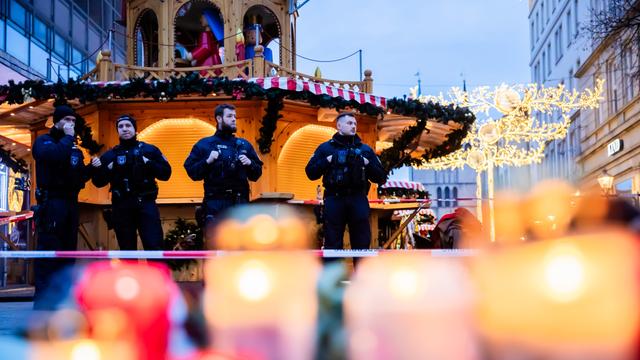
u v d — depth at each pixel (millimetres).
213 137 7555
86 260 8391
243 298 2984
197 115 11969
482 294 2129
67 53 27094
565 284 1795
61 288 5777
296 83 10859
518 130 18156
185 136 12000
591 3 36875
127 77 12086
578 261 1795
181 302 3357
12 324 4910
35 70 24000
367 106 11414
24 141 15969
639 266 1733
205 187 7418
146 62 13953
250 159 7551
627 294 1737
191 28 14039
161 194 11906
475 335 2182
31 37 23750
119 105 12047
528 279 1888
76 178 7285
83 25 28938
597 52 33188
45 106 12523
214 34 13078
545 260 1846
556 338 1812
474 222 10414
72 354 2906
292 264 3098
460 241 10180
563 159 42594
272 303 2992
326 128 12750
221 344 2826
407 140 13156
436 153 14672
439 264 2498
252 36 13508
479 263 2160
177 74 12227
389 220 14203
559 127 18391
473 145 18031
